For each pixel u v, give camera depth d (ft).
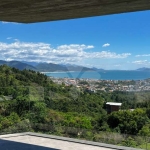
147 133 17.97
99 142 19.66
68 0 10.99
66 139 20.52
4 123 22.18
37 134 22.11
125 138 18.62
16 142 19.66
